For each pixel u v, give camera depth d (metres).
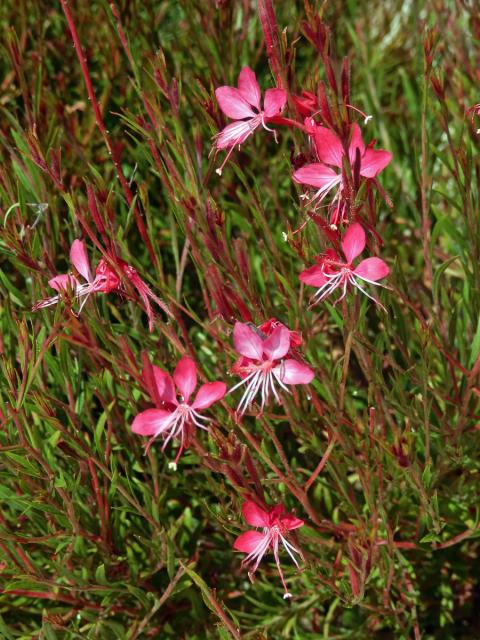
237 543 0.35
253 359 0.33
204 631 0.45
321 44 0.34
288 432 0.47
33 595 0.40
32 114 0.48
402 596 0.43
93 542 0.41
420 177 0.47
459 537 0.40
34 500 0.39
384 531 0.44
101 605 0.41
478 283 0.42
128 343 0.37
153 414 0.33
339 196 0.33
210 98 0.37
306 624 0.48
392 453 0.37
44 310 0.40
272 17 0.34
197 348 0.50
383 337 0.42
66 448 0.40
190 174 0.36
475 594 0.48
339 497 0.43
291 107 0.36
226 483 0.45
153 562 0.44
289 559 0.45
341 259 0.34
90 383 0.44
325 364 0.43
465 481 0.45
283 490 0.44
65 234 0.49
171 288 0.45
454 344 0.46
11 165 0.49
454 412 0.46
